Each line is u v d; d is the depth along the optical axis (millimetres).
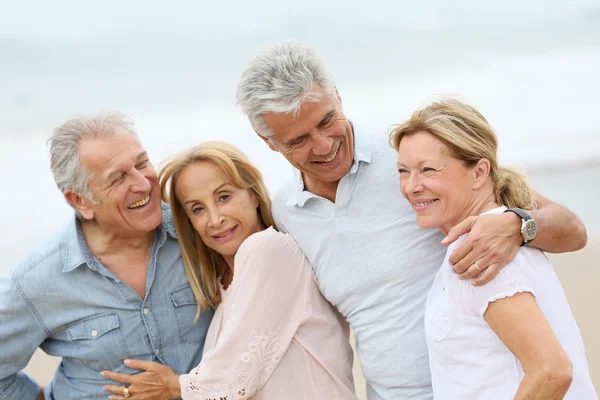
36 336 2682
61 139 2576
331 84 2369
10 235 7238
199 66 12625
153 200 2641
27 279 2625
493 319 1806
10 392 2756
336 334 2521
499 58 12250
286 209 2627
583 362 1912
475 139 2021
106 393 2709
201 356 2768
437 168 2027
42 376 4520
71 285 2650
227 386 2316
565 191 7086
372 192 2463
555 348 1691
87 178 2537
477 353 1873
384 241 2436
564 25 13078
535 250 1997
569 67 11562
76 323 2676
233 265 2693
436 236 2420
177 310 2727
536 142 8836
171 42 12930
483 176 2045
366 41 13039
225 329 2367
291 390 2373
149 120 10758
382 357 2436
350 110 10727
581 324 4703
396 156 2498
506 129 9414
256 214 2684
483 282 1821
